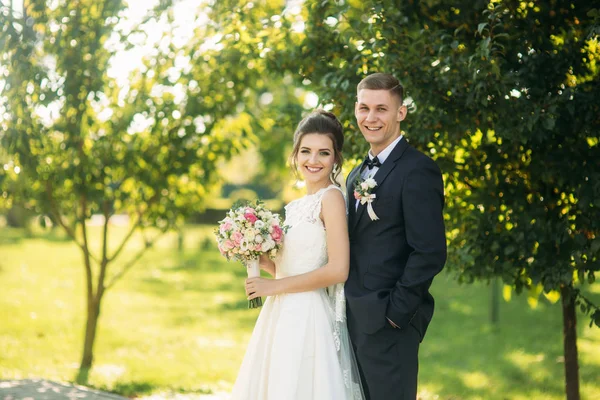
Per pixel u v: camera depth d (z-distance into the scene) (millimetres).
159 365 7215
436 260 3068
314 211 3348
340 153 3465
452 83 3936
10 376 6430
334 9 4590
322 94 4570
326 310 3363
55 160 6371
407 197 3137
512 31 4066
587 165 4074
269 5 5520
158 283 14109
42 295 11953
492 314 9906
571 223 4301
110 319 10031
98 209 6543
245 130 6766
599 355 7730
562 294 4586
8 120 6031
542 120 3805
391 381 3184
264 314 3486
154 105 6320
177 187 6785
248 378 3398
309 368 3260
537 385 6605
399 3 4297
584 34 4129
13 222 27938
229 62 5996
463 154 4648
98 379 6383
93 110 6375
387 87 3281
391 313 3094
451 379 6867
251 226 3297
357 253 3307
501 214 4441
